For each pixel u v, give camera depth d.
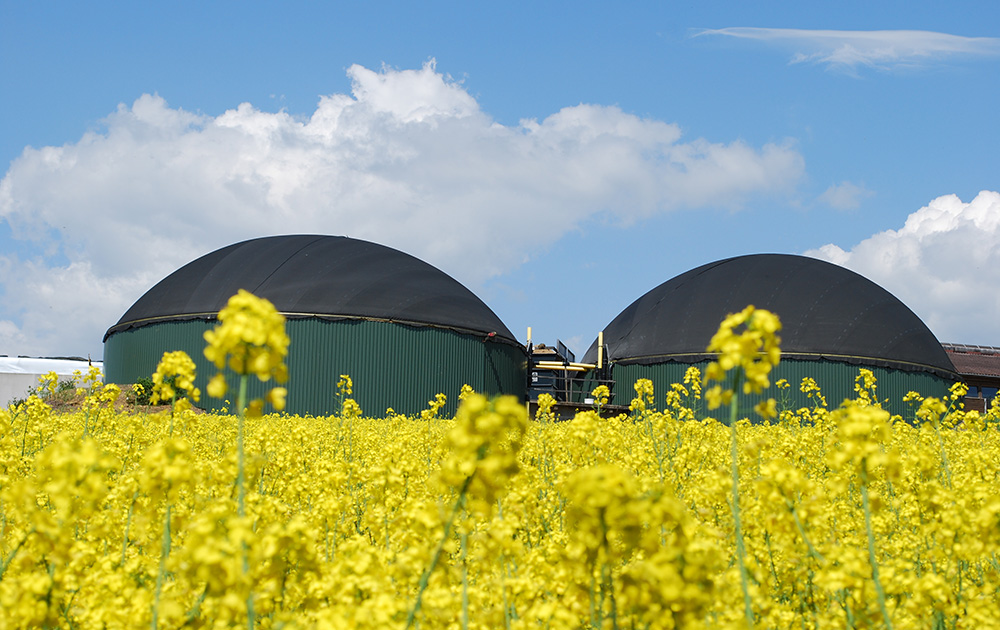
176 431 8.31
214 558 3.62
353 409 14.52
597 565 4.08
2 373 64.25
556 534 6.35
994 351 74.06
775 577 5.89
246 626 4.16
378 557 4.89
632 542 3.56
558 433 10.27
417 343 45.53
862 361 49.09
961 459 10.83
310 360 43.66
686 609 3.50
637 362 54.56
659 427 11.22
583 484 3.54
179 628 4.38
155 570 4.97
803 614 5.45
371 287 46.59
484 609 5.21
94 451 4.24
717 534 4.47
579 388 55.81
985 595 5.66
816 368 49.06
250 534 3.76
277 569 4.29
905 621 4.61
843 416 4.76
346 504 7.07
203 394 43.31
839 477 5.65
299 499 8.30
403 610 4.12
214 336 3.80
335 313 44.31
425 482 7.35
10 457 8.37
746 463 9.09
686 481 9.37
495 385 48.84
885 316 52.00
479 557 5.04
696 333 52.75
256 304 3.85
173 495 4.62
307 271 47.19
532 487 6.86
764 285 53.59
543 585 5.11
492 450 3.85
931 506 5.66
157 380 5.91
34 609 4.11
